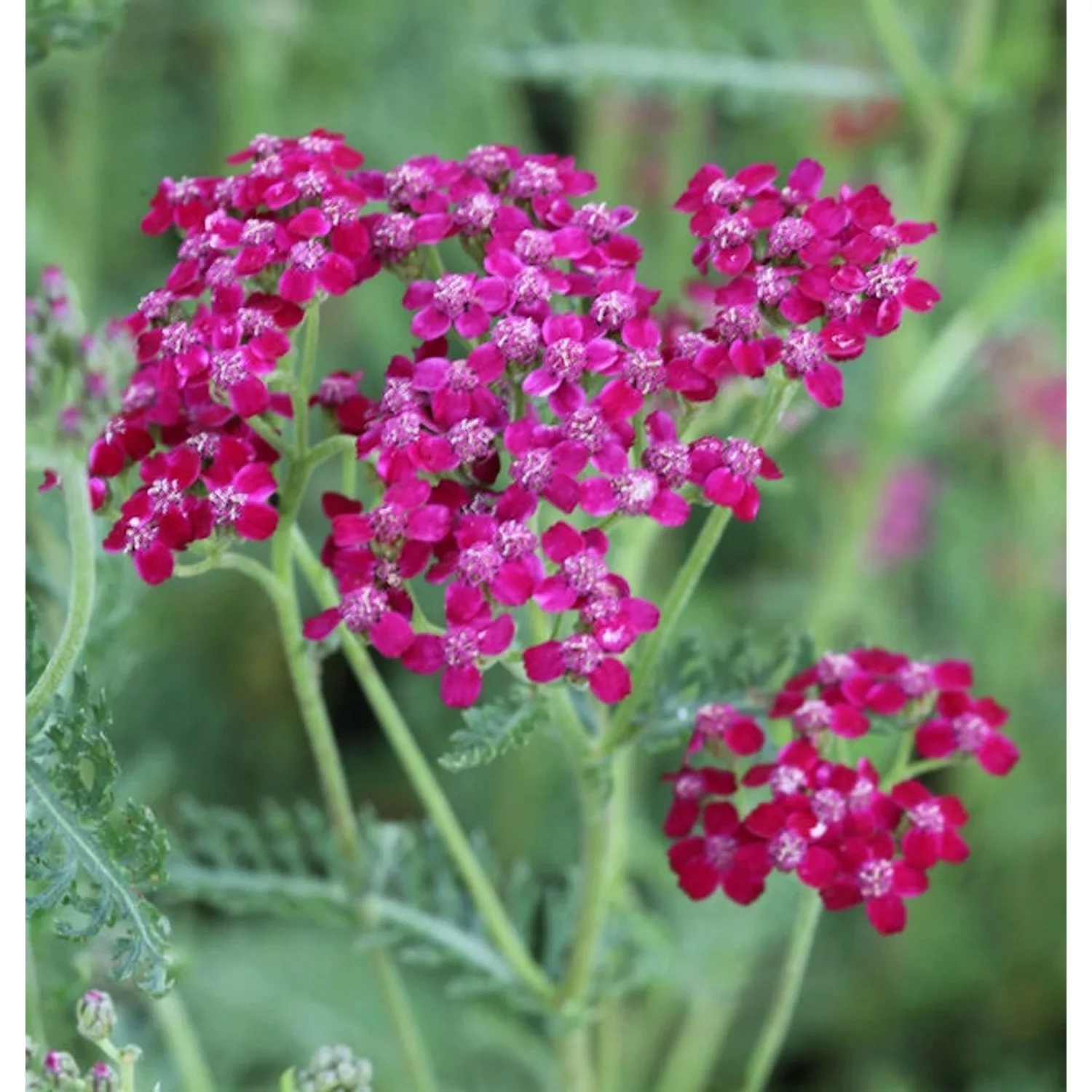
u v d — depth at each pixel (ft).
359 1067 0.97
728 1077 1.56
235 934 1.44
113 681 1.05
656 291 0.97
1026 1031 1.60
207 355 0.95
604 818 1.01
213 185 0.98
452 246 1.41
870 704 1.00
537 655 0.93
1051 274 1.37
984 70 1.36
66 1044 1.02
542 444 0.93
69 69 1.47
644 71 1.27
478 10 1.57
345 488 0.99
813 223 0.96
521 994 1.05
